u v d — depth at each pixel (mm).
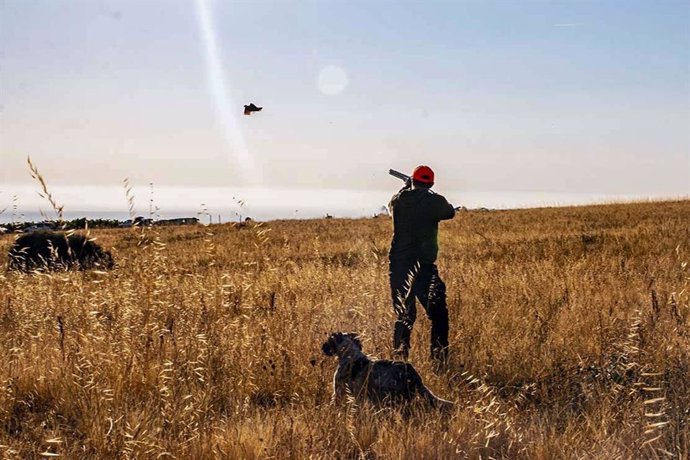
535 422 6199
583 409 6598
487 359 7840
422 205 8469
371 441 5750
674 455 5105
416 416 6027
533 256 19641
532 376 7434
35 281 10367
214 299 9000
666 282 11539
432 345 8305
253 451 5328
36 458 5605
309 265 15617
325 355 7125
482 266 16250
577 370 7430
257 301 10430
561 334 8531
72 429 6211
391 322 8602
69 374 6859
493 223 36625
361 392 6512
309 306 9766
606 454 5223
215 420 6133
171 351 7402
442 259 19750
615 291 11055
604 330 8383
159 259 8477
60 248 18875
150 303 8188
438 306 8336
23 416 6551
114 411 6062
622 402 6391
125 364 6957
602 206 44031
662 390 6555
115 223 35438
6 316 9164
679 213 36156
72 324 8023
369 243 24750
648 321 8258
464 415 5906
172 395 6246
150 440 5418
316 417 6027
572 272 13266
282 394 7031
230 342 7773
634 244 22938
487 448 5363
